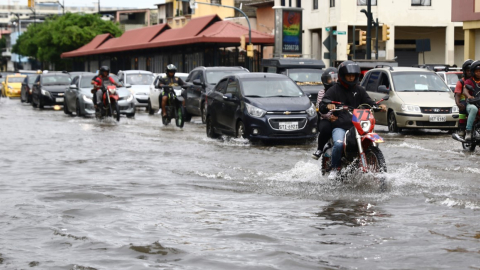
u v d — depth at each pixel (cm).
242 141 2055
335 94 1176
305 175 1288
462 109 1756
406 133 2422
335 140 1154
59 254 704
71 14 10506
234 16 8606
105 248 726
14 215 910
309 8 6197
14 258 688
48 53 10519
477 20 4094
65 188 1148
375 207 954
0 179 1263
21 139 2122
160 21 9969
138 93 4241
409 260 669
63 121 3103
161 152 1733
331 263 660
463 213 904
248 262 666
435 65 3919
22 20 18250
